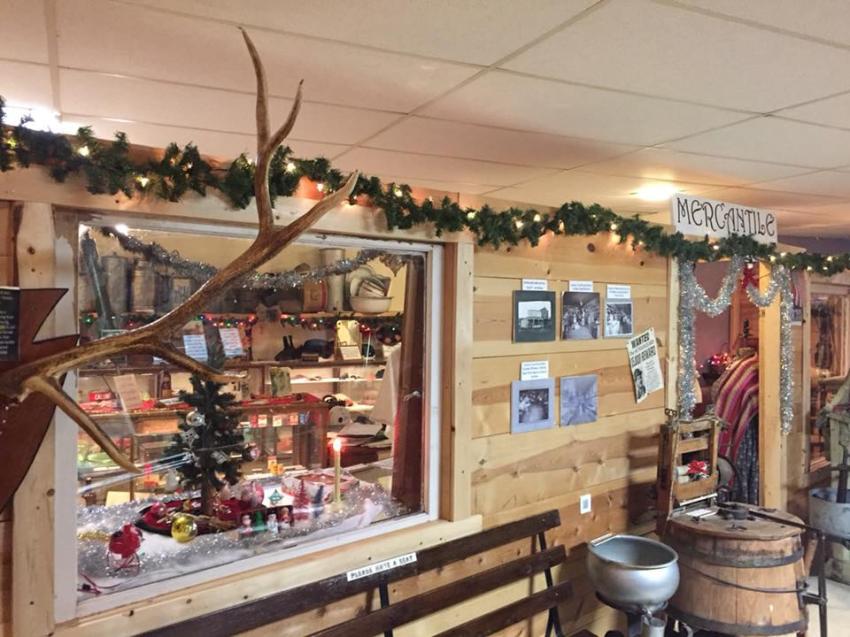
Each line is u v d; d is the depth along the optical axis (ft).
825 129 7.57
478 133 7.96
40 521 4.86
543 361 8.41
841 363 15.12
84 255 5.20
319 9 4.63
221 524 6.39
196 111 7.11
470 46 5.28
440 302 7.51
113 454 4.14
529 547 8.38
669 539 8.75
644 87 6.23
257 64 4.20
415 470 7.66
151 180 5.16
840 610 10.91
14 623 4.78
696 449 9.32
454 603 7.11
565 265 8.61
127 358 5.76
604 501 9.23
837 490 11.69
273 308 6.75
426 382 7.53
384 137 8.21
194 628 5.43
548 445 8.51
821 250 19.65
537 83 6.15
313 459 7.42
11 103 6.82
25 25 4.91
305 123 7.57
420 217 6.86
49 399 4.47
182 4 4.57
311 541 6.59
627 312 9.41
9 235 4.72
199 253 5.86
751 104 6.70
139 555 5.76
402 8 4.60
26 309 4.73
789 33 4.97
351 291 7.25
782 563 8.07
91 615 5.16
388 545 6.86
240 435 6.72
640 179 10.62
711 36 5.04
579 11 4.63
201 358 6.25
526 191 11.88
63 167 4.83
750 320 18.07
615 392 9.31
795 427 13.24
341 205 6.38
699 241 10.11
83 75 6.00
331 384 7.33
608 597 7.52
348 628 6.21
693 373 10.39
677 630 9.00
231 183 5.48
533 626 8.38
